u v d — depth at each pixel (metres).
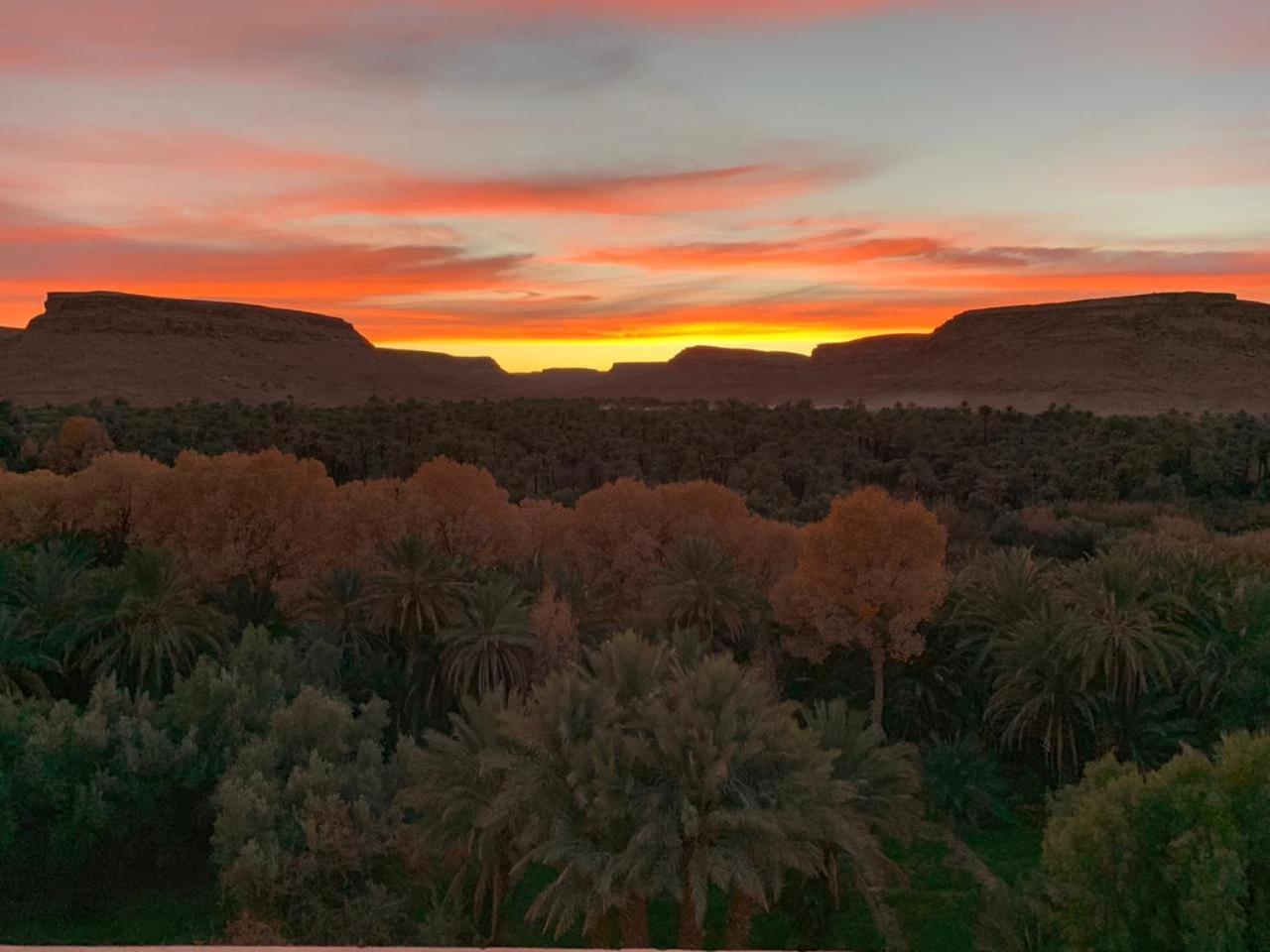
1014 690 31.08
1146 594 32.19
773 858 17.16
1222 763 15.62
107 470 48.81
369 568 39.94
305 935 20.66
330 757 25.56
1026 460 111.75
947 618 35.12
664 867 16.58
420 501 44.53
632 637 20.67
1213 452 102.00
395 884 23.22
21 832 23.50
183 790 25.36
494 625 31.33
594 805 17.14
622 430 140.25
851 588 33.03
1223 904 13.84
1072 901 15.74
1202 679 29.38
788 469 109.88
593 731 18.23
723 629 37.34
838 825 18.11
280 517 43.50
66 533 48.41
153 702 27.66
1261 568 36.53
